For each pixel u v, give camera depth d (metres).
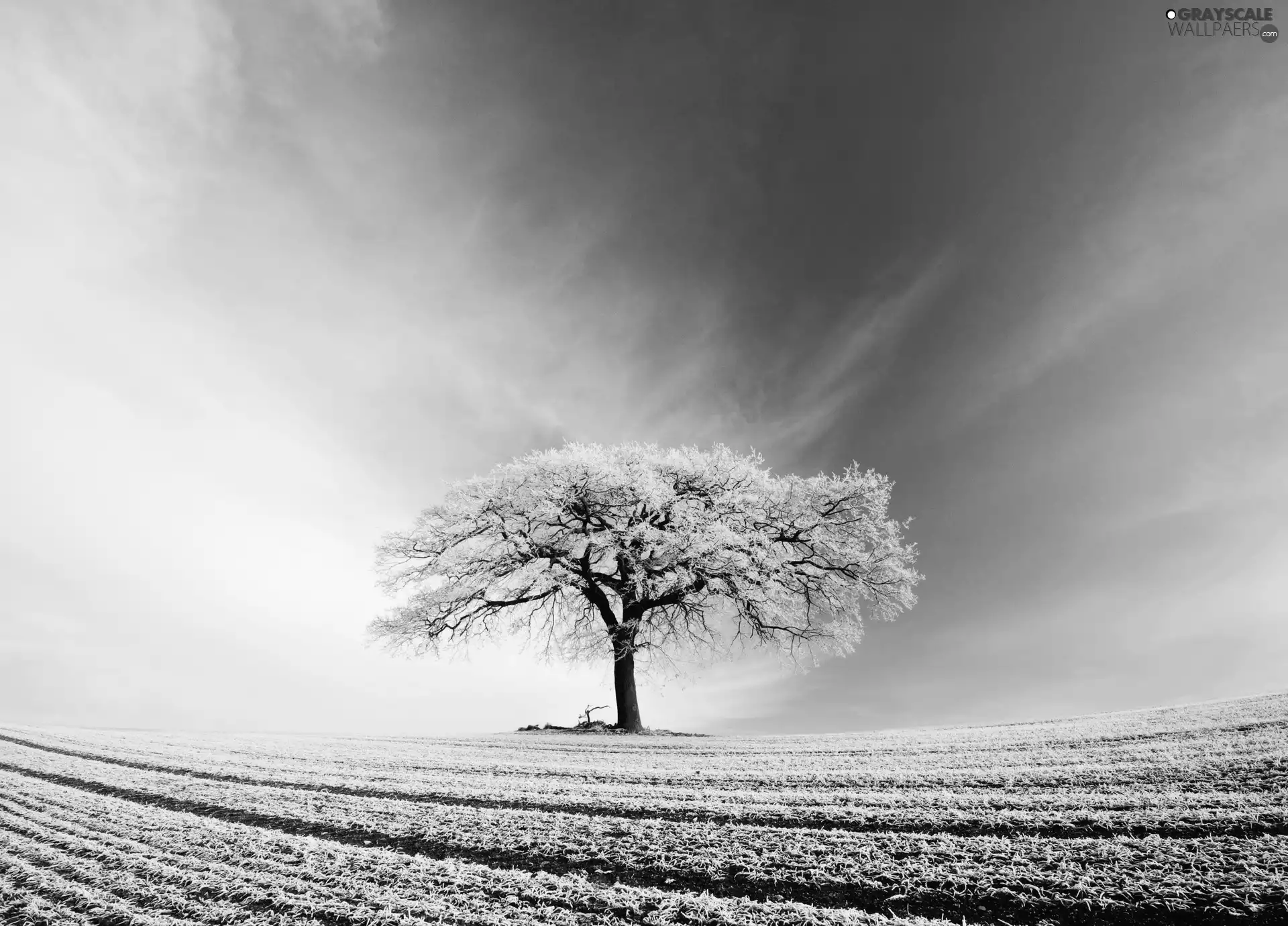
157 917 4.91
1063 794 7.10
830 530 27.14
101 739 15.62
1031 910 4.37
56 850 6.50
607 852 5.89
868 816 6.68
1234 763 7.79
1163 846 5.16
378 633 24.80
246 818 7.62
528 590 26.06
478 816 7.27
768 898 4.82
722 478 27.11
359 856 6.04
